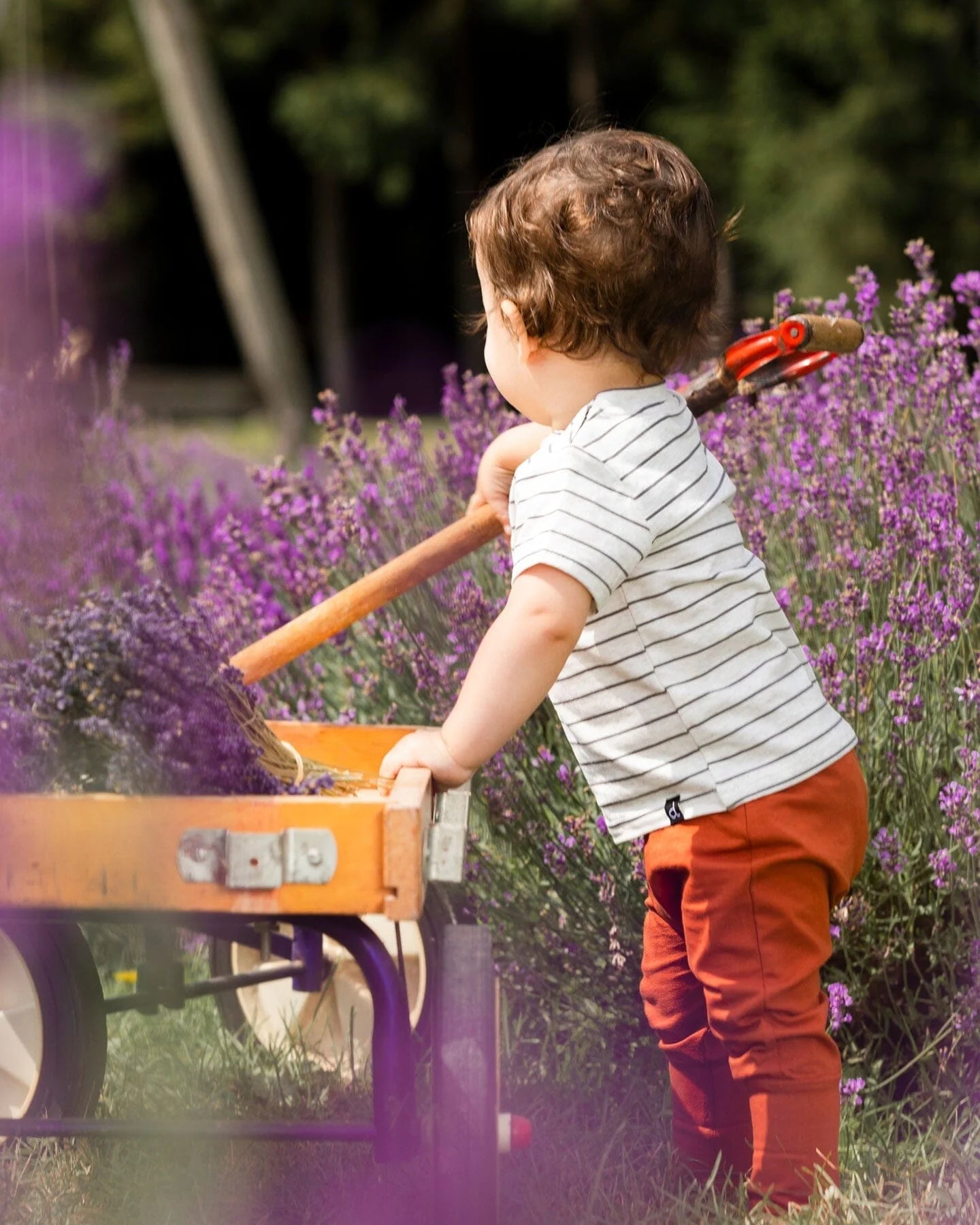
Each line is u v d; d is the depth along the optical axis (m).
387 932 3.31
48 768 2.21
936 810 3.04
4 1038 2.57
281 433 15.75
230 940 2.79
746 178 22.06
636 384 2.63
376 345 30.67
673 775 2.54
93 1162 2.70
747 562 2.62
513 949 3.23
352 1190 2.61
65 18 26.36
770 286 21.73
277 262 30.48
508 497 2.99
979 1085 2.92
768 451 3.82
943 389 3.60
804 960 2.55
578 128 3.29
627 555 2.40
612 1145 2.79
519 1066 3.13
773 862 2.50
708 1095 2.79
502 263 2.62
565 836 3.17
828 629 3.18
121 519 4.57
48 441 4.27
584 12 25.58
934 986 2.97
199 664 2.34
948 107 21.44
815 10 21.73
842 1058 3.03
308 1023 3.36
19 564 4.06
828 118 21.59
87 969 2.60
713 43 24.72
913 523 3.23
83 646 2.21
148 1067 3.16
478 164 29.00
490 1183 2.10
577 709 2.63
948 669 3.13
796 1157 2.51
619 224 2.52
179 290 30.20
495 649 2.35
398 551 3.94
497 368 2.71
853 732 2.69
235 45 25.67
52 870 2.05
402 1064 2.19
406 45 25.89
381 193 26.38
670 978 2.79
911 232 21.11
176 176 29.19
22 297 4.65
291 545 4.04
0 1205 2.57
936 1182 2.66
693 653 2.52
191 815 2.05
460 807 2.46
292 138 26.58
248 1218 2.54
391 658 3.47
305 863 2.04
